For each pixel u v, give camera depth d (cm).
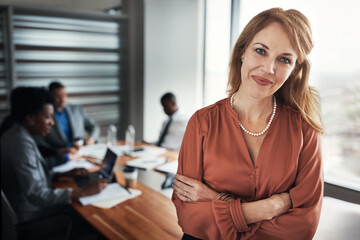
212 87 416
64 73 361
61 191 170
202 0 419
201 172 90
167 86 421
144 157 247
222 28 365
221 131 87
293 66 78
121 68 404
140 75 402
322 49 247
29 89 176
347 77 252
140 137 418
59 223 179
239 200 82
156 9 392
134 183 185
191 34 421
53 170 216
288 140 83
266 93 78
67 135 312
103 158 232
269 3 254
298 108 87
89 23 370
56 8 340
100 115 397
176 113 296
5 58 324
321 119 90
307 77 85
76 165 229
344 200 185
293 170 82
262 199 83
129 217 149
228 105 88
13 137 168
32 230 172
